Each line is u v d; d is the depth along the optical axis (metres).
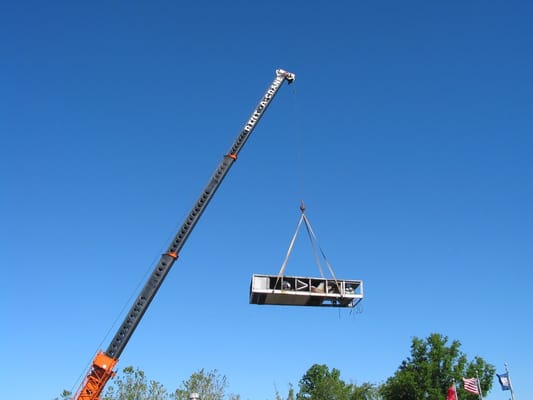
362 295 23.88
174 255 30.39
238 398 69.50
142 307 29.83
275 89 33.22
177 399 67.44
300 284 24.00
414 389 59.09
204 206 31.06
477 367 61.16
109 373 29.19
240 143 32.09
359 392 85.62
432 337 62.44
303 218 27.19
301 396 100.44
